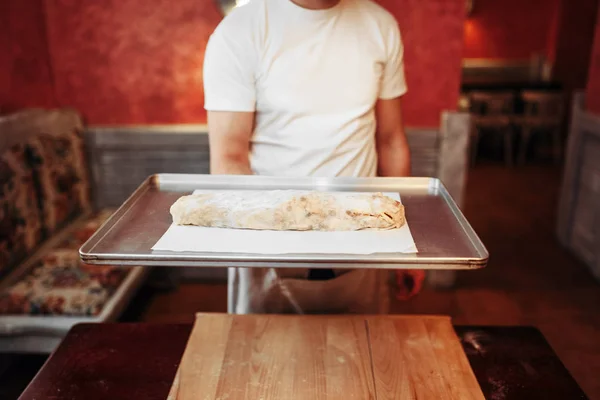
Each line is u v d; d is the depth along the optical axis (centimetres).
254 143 133
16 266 229
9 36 248
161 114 292
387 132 147
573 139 347
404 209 110
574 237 352
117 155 296
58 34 279
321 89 125
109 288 222
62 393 109
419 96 287
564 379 114
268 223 103
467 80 615
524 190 482
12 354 242
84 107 290
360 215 102
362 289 140
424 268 87
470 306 293
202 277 320
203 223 103
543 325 277
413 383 108
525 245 369
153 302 296
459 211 106
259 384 107
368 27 128
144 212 108
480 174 530
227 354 116
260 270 135
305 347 118
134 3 274
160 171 298
